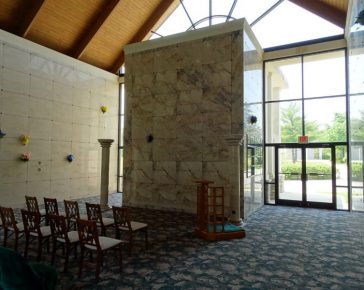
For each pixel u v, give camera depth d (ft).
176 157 26.94
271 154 31.78
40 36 29.37
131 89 29.78
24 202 27.20
